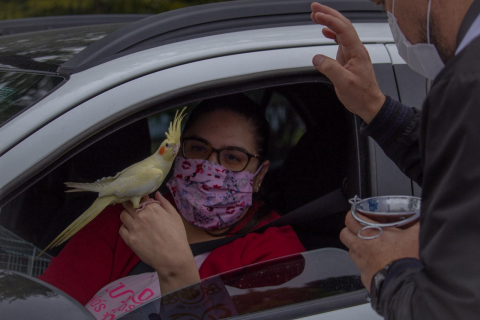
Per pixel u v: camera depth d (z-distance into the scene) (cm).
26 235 167
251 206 180
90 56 139
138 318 129
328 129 173
